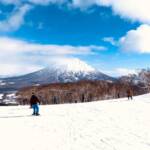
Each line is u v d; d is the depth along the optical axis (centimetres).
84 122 1994
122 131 1564
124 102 4256
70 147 1173
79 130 1636
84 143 1255
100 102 4481
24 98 9206
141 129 1619
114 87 14925
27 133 1547
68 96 13000
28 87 12150
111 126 1770
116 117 2252
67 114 2583
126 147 1157
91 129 1667
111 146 1180
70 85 14012
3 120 2147
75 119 2181
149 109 2948
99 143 1248
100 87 14875
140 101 4447
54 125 1859
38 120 2136
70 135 1473
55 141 1309
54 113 2692
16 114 2623
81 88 13975
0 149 1145
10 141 1316
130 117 2228
